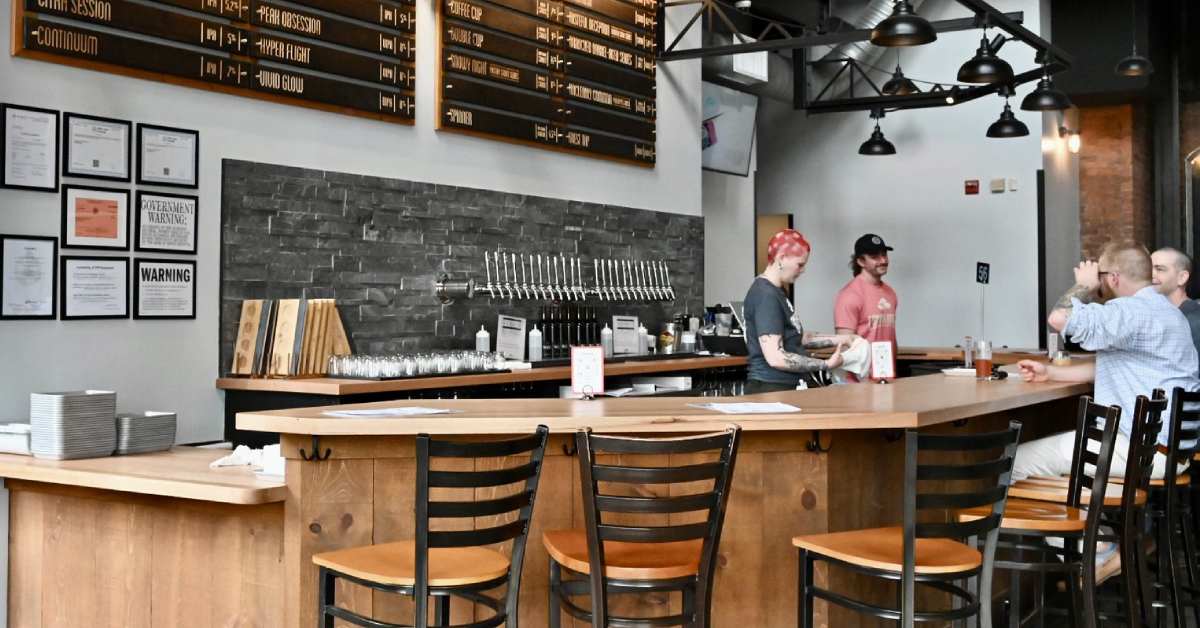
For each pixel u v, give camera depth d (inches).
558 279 288.5
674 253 332.5
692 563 126.9
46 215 182.2
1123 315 181.5
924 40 213.5
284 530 141.3
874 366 203.3
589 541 121.7
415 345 249.0
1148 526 186.7
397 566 125.8
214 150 207.3
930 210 442.3
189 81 201.2
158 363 198.2
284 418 137.7
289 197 220.4
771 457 149.9
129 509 157.2
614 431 141.1
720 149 373.7
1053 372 207.0
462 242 260.8
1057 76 451.5
